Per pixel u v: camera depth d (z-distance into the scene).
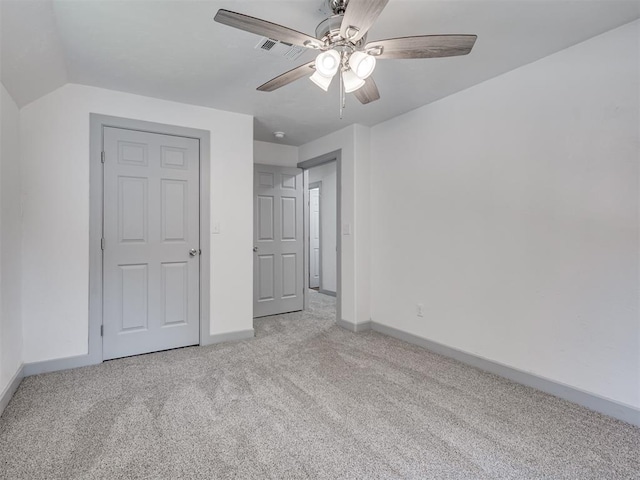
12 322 2.29
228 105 3.21
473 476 1.54
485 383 2.49
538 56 2.32
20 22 1.73
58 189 2.67
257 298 4.40
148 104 3.01
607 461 1.65
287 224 4.68
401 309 3.49
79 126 2.74
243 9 1.81
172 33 2.03
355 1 1.34
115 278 2.91
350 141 3.80
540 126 2.37
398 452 1.71
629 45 1.96
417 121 3.29
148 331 3.06
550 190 2.33
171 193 3.14
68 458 1.65
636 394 1.96
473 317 2.82
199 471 1.57
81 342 2.75
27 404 2.14
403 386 2.43
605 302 2.08
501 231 2.62
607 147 2.06
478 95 2.76
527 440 1.81
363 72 1.63
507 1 1.75
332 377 2.57
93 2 1.74
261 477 1.53
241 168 3.45
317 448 1.74
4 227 2.14
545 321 2.36
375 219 3.80
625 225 2.00
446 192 3.03
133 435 1.83
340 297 3.97
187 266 3.23
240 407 2.13
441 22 1.92
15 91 2.26
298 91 2.89
